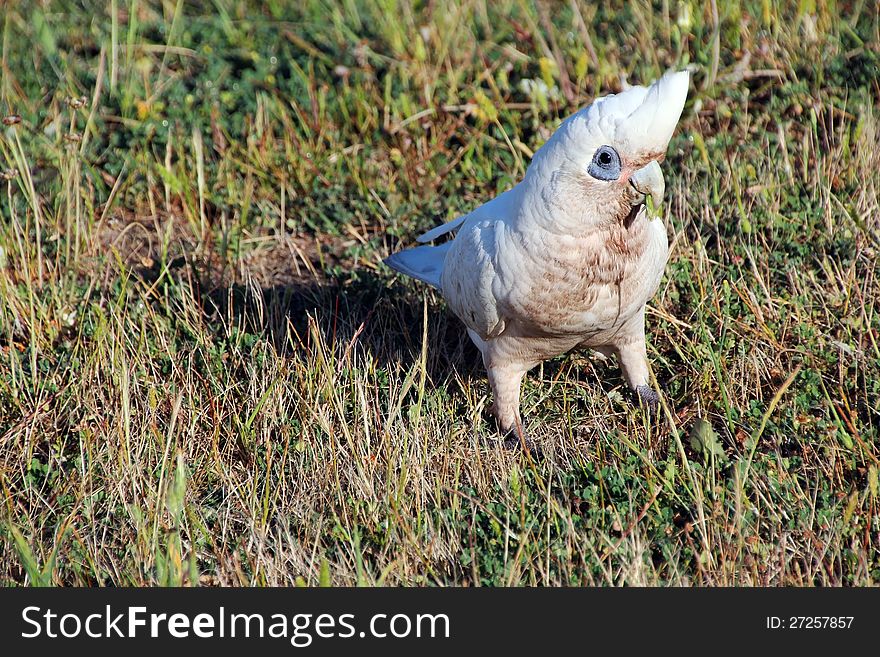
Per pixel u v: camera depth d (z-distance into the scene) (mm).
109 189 19031
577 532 11359
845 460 12102
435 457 12758
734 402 13289
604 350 13555
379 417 13406
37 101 20594
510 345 12758
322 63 21328
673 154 17828
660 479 11930
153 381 14203
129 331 15039
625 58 20344
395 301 15922
